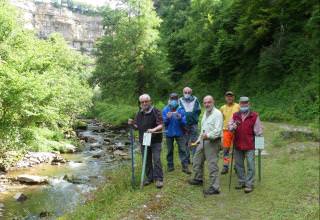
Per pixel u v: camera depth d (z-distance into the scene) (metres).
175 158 11.51
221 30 36.81
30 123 15.16
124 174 10.10
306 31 27.91
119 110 35.41
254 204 7.35
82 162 15.20
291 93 25.61
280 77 28.39
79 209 7.75
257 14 31.50
